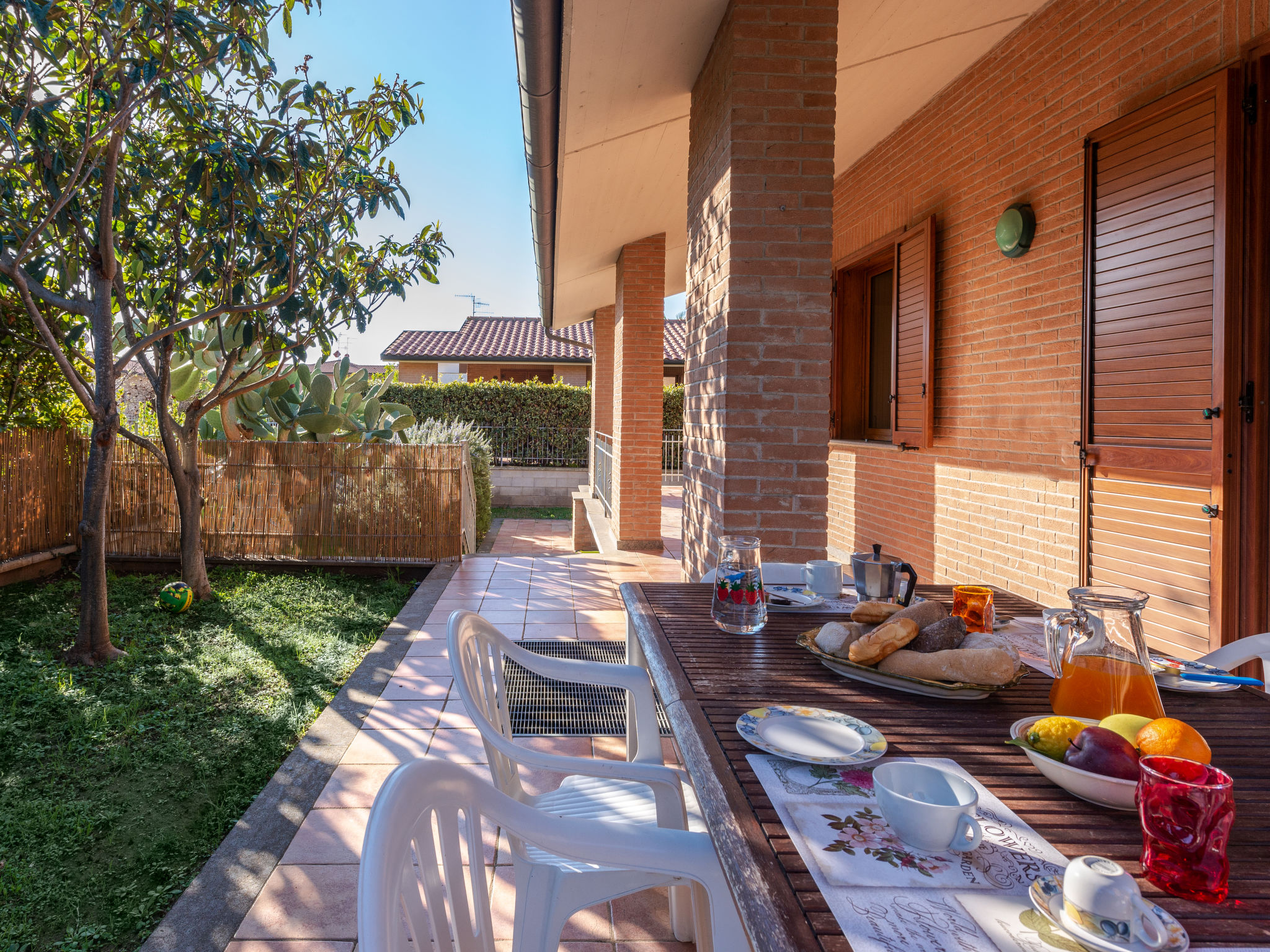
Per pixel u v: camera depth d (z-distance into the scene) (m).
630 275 8.21
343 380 9.16
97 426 4.52
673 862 1.14
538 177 4.82
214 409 8.12
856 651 1.59
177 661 4.56
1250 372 3.09
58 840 2.64
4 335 5.98
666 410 16.83
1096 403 3.83
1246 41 3.02
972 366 5.00
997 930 0.79
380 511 7.27
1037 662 1.76
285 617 5.59
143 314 5.95
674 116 4.88
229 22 4.55
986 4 4.07
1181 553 3.35
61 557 6.82
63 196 4.24
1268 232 3.06
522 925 1.48
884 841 0.97
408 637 4.91
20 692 3.97
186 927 2.09
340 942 2.04
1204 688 1.57
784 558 3.74
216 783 3.08
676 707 1.46
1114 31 3.70
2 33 4.08
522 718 3.63
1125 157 3.60
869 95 5.26
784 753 1.21
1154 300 3.45
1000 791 1.12
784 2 3.60
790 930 0.78
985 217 4.82
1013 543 4.57
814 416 3.71
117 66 4.10
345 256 6.13
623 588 2.53
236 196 4.97
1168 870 0.86
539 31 3.10
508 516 13.73
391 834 0.82
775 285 3.68
